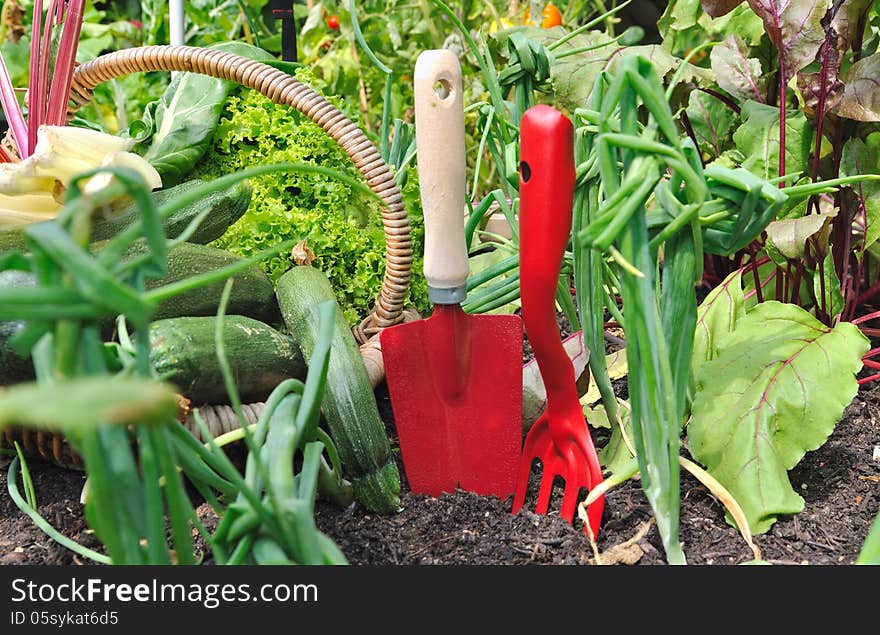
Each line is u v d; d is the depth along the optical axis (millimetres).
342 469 943
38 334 451
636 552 822
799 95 1107
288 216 1253
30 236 406
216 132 1346
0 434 950
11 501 948
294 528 581
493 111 1071
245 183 1203
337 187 1298
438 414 978
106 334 979
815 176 1090
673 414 724
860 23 1153
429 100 854
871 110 1046
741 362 975
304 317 1015
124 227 1104
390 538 875
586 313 925
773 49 1295
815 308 1169
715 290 1125
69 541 791
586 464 889
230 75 1139
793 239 1013
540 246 753
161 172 1279
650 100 627
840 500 944
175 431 625
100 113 2127
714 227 722
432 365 967
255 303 1110
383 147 1383
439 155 872
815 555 843
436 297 934
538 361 857
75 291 415
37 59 1282
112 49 2486
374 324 1112
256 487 633
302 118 1343
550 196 734
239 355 947
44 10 2115
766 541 866
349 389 921
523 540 862
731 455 916
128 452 507
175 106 1358
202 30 2375
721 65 1170
